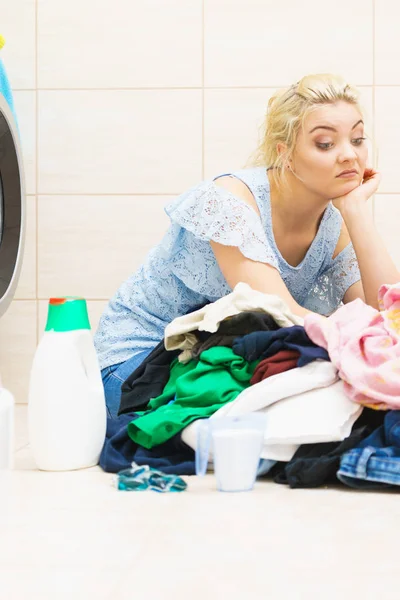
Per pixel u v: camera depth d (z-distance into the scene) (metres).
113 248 2.73
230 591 0.74
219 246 1.78
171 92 2.71
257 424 1.22
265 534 0.95
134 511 1.08
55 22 2.72
